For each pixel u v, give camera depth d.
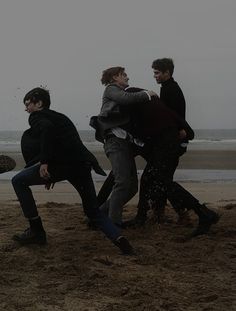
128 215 7.30
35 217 5.21
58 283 4.25
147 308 3.80
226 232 6.10
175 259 5.00
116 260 4.87
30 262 4.80
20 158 25.52
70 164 4.84
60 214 7.31
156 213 6.41
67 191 12.03
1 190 12.27
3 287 4.15
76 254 5.06
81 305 3.84
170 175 5.73
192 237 5.77
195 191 11.99
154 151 5.75
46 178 4.80
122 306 3.83
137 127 5.77
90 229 6.17
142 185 6.07
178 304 3.91
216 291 4.21
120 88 5.64
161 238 5.75
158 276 4.49
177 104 5.96
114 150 5.61
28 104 4.98
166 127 5.72
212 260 5.01
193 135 5.98
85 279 4.36
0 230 6.12
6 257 4.91
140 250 5.21
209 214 5.72
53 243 5.45
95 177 15.62
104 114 5.62
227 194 11.42
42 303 3.86
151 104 5.73
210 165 21.84
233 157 27.47
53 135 4.75
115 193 5.59
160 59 5.98
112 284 4.27
